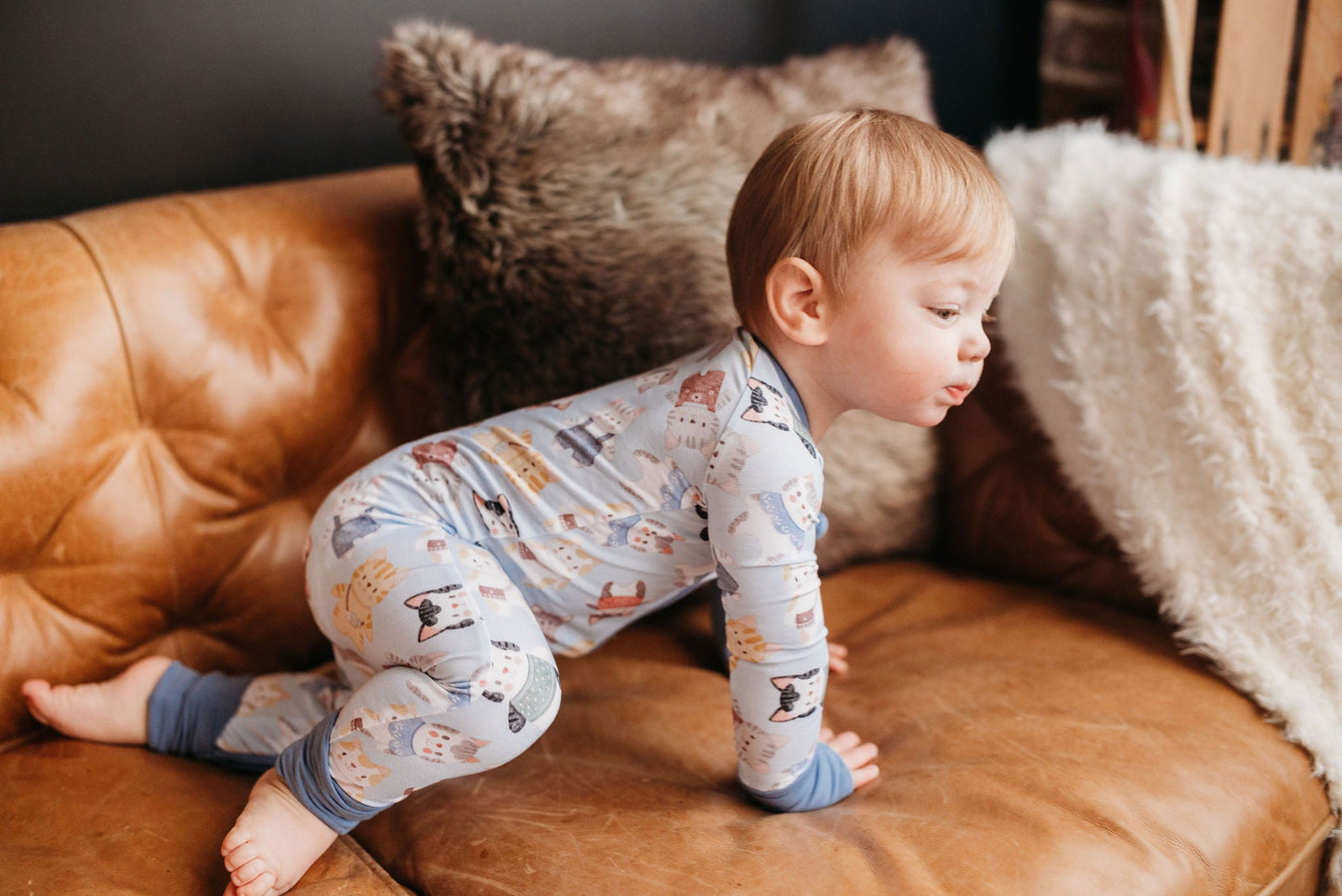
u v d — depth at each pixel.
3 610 1.06
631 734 1.08
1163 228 1.18
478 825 0.96
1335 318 1.09
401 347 1.31
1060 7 2.15
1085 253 1.24
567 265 1.19
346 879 0.91
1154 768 0.97
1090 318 1.23
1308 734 1.02
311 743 0.91
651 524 0.96
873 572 1.40
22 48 1.31
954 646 1.21
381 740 0.89
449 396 1.26
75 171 1.39
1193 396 1.15
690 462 0.93
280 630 1.23
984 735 1.04
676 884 0.86
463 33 1.23
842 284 0.89
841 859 0.88
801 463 0.92
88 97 1.37
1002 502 1.37
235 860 0.86
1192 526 1.17
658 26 1.83
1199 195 1.19
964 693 1.12
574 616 1.03
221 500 1.18
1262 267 1.13
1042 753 1.00
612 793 1.00
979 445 1.38
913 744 1.06
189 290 1.17
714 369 0.96
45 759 1.03
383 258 1.29
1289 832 0.97
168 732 1.07
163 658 1.11
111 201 1.42
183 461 1.15
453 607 0.91
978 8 2.20
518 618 0.94
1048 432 1.29
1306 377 1.10
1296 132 1.51
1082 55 2.13
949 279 0.89
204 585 1.18
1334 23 1.46
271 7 1.47
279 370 1.20
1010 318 1.31
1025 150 1.34
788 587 0.90
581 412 0.99
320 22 1.52
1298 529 1.09
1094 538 1.28
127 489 1.12
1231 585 1.13
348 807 0.90
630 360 1.20
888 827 0.92
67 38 1.34
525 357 1.21
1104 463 1.22
